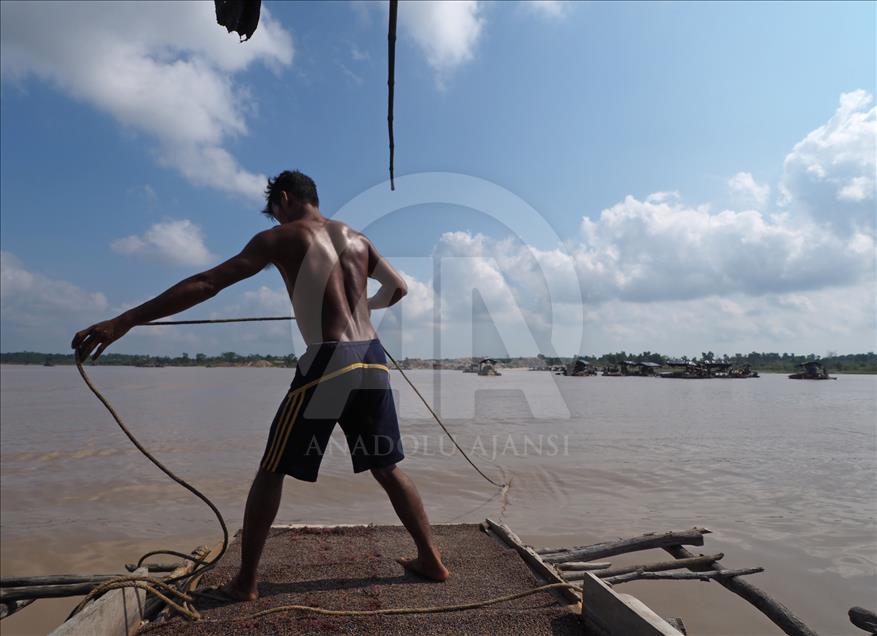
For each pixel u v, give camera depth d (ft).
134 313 8.00
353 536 12.81
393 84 6.22
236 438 51.01
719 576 12.01
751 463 38.40
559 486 31.12
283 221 10.54
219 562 10.70
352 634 7.61
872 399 116.47
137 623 7.88
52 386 172.14
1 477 33.88
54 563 20.11
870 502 27.71
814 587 17.72
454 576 9.91
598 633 7.45
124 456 41.27
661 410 84.33
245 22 7.23
